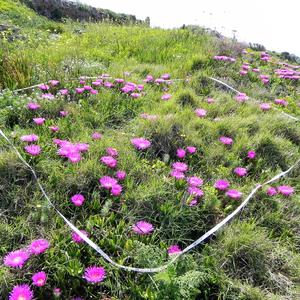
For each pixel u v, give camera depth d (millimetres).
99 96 2305
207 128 2057
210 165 1817
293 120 2377
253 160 1918
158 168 1687
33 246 1194
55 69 2555
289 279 1309
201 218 1500
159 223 1437
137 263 1227
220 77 3102
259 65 3932
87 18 7410
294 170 1927
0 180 1465
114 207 1465
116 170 1618
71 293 1166
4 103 2023
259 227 1479
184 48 3949
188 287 1135
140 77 2947
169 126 1930
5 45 3182
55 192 1479
